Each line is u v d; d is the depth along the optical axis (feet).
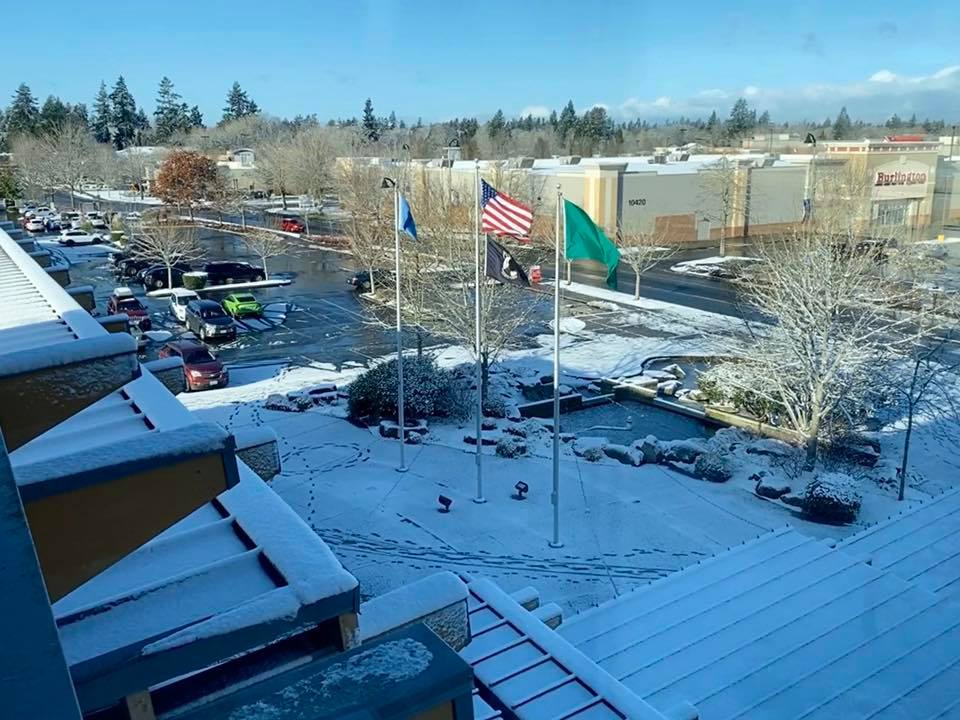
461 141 190.80
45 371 9.82
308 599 7.78
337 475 45.83
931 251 66.08
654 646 26.27
